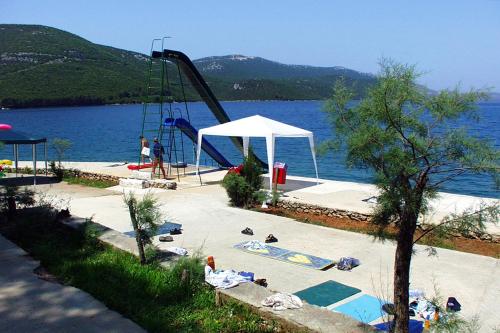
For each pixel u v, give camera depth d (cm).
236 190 1412
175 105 15762
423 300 668
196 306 574
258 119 1730
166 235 1078
